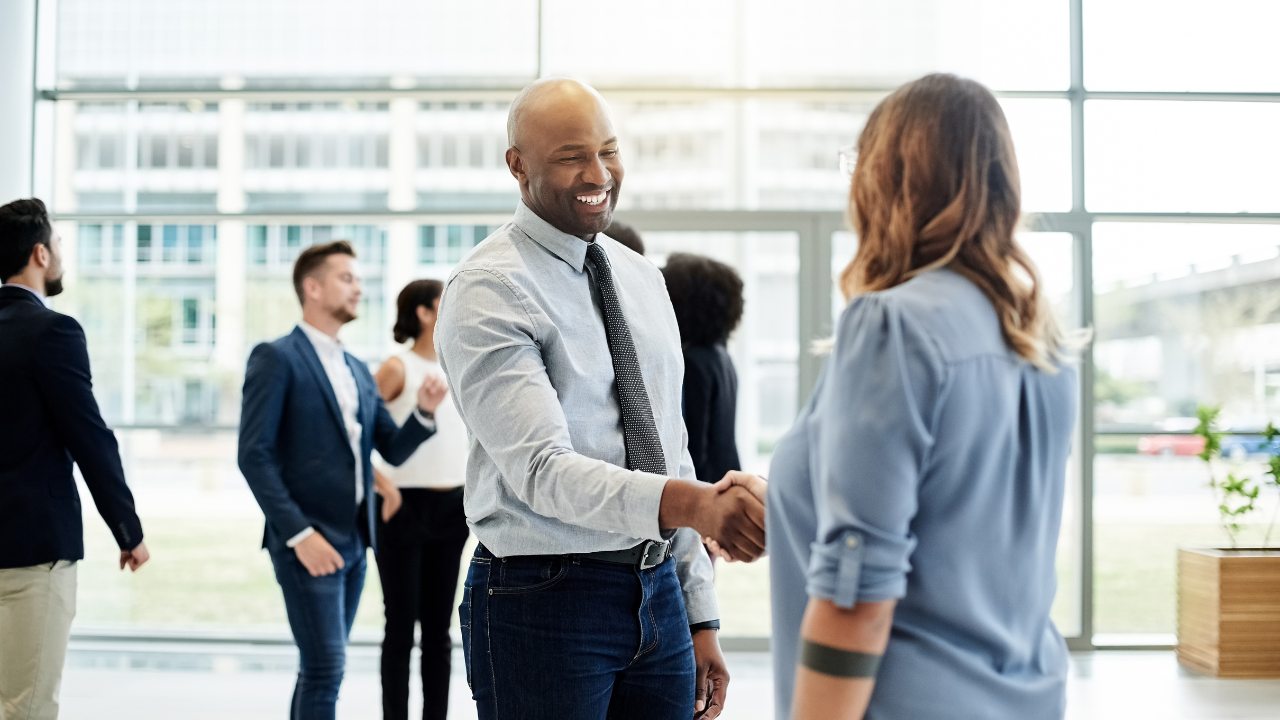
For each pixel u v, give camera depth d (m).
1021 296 1.05
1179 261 5.44
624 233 2.53
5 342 2.46
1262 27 5.44
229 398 5.66
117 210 5.69
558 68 5.63
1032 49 5.51
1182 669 4.84
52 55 5.70
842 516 0.95
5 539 2.40
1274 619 4.70
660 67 5.60
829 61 5.57
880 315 0.98
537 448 1.40
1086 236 5.43
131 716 4.02
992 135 1.07
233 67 5.70
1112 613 5.36
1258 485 4.93
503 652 1.53
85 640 5.33
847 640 0.95
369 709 4.06
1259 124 5.44
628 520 1.31
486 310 1.49
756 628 5.18
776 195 5.49
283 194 5.67
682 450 1.75
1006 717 1.02
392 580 3.23
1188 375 5.42
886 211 1.08
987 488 1.02
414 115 5.66
